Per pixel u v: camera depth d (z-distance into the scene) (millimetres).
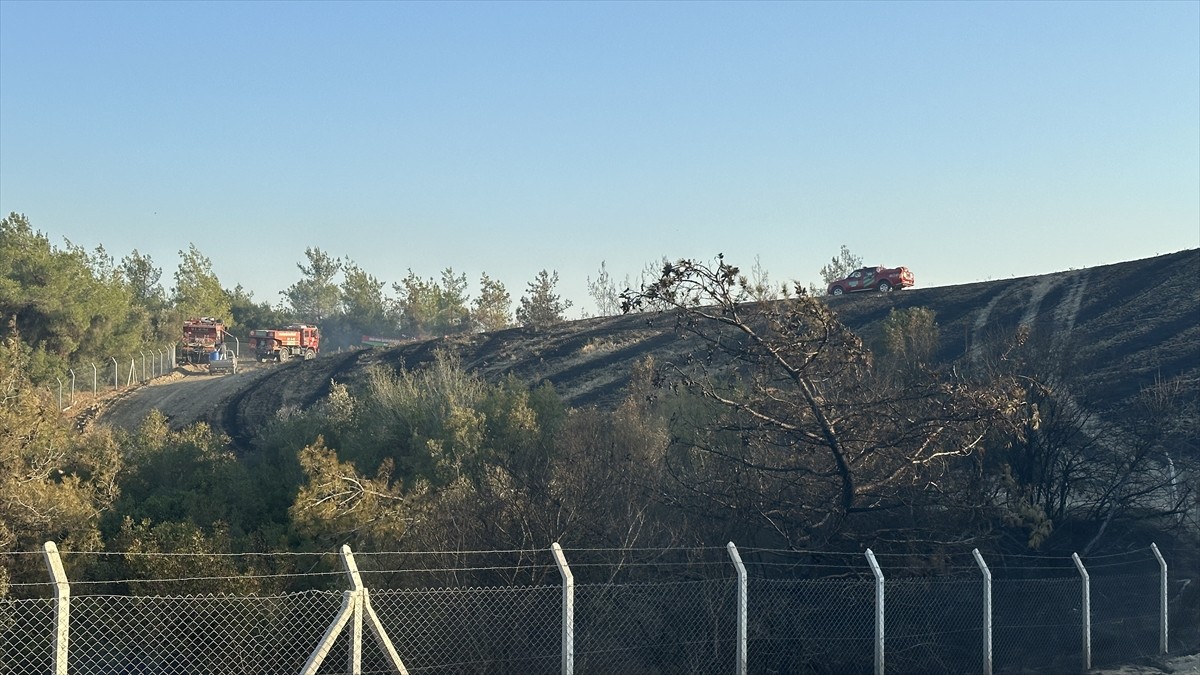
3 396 18000
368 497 15992
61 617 7605
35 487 16266
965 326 42656
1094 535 17625
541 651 10922
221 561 13336
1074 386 19203
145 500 20266
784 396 15805
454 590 10602
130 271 114688
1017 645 13453
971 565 14477
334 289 134375
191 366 72125
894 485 15094
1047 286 48938
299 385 55406
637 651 11336
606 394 40438
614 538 13266
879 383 17312
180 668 10578
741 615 10570
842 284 58250
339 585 12828
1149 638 14305
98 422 50469
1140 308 40375
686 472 16156
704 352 43469
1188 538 17922
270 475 23109
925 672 12414
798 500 15219
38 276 61750
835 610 12977
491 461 18000
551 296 85688
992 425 15445
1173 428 19828
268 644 10969
